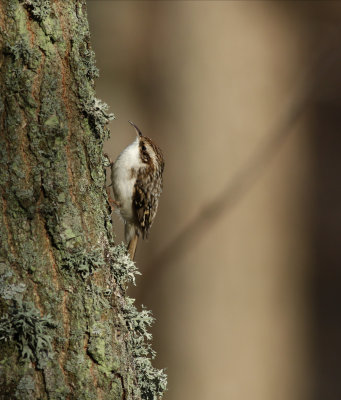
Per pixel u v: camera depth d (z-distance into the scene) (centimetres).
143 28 1245
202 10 1216
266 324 1219
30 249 443
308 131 1247
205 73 1217
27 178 447
